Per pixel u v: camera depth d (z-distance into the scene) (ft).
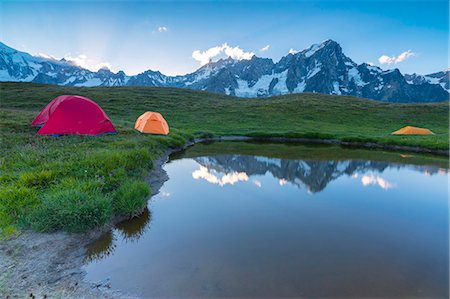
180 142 101.04
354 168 71.05
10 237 24.66
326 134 149.18
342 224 32.78
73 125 70.64
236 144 124.47
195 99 300.20
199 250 25.85
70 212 27.20
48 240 25.29
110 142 65.87
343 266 23.20
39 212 27.07
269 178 57.52
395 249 26.45
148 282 20.90
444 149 105.81
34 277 20.70
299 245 26.99
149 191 39.60
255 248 26.22
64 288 19.89
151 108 223.92
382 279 21.36
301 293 19.57
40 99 211.61
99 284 20.62
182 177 55.83
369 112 252.42
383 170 69.05
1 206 27.37
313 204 40.42
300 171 65.57
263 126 187.52
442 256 25.17
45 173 35.29
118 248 26.23
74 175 37.70
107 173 40.06
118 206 32.60
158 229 30.58
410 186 52.85
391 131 180.34
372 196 45.34
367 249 26.37
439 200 43.47
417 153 102.94
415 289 20.17
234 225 31.89
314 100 315.17
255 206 38.91
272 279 21.22
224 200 41.32
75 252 24.72
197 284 20.63
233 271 22.29
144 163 52.65
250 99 357.00
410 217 35.68
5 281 19.74
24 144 55.62
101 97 248.11
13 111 110.01
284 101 302.45
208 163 74.02
